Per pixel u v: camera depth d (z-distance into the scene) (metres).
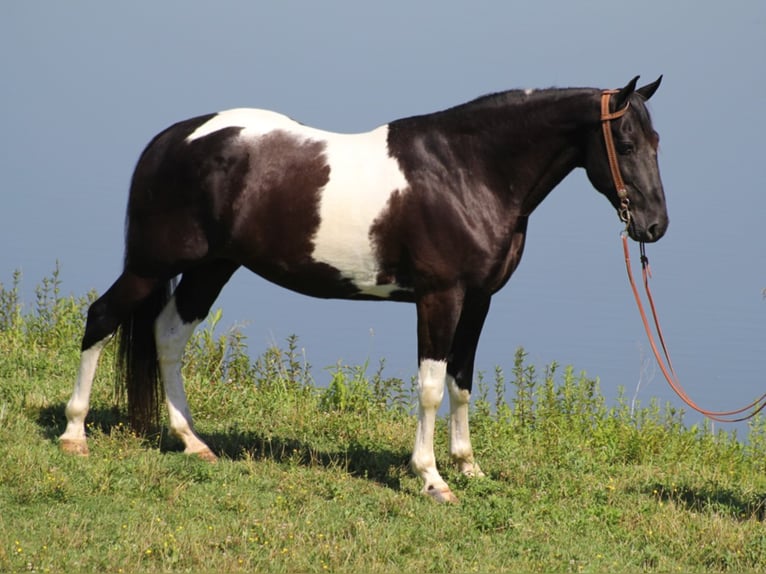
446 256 10.02
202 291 11.18
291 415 12.73
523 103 10.09
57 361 13.82
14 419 11.51
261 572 8.33
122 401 11.79
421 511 9.84
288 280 10.57
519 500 10.41
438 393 10.27
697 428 14.01
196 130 10.55
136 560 8.39
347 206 10.12
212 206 10.38
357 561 8.62
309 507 9.71
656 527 9.84
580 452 12.29
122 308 10.77
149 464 10.33
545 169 10.19
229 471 10.52
